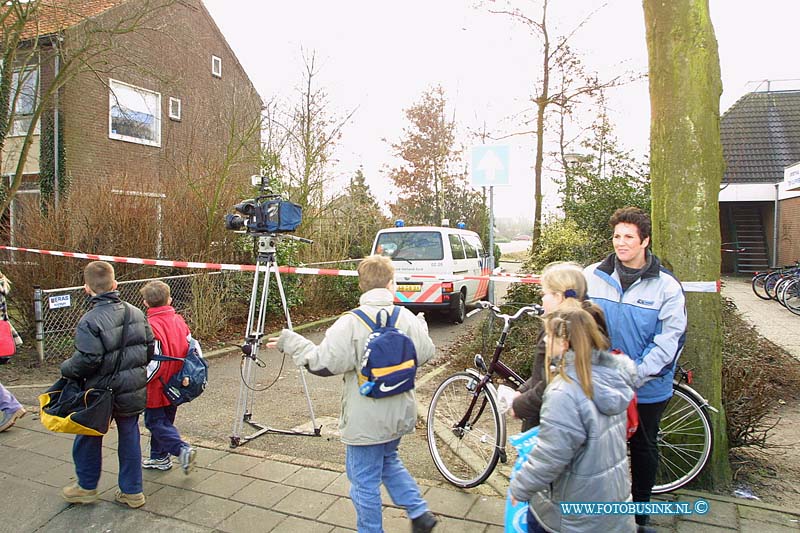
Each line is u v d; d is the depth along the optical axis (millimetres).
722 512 3400
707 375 3676
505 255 29781
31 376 6848
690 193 3658
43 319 7293
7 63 10062
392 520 3473
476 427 4039
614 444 2271
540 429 2254
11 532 3424
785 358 7016
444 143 23844
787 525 3262
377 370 2896
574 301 2502
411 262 10625
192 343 4078
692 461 3658
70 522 3518
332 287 12195
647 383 3170
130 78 16672
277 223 4598
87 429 3396
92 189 9125
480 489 3850
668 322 3094
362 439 2938
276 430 4785
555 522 2311
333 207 13664
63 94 14992
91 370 3463
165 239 9266
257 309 10117
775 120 21578
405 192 24953
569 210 10453
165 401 3951
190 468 3941
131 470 3646
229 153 10133
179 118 18406
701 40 3617
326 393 6297
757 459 4223
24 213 8922
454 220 24031
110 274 3619
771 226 20234
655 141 3811
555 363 2344
